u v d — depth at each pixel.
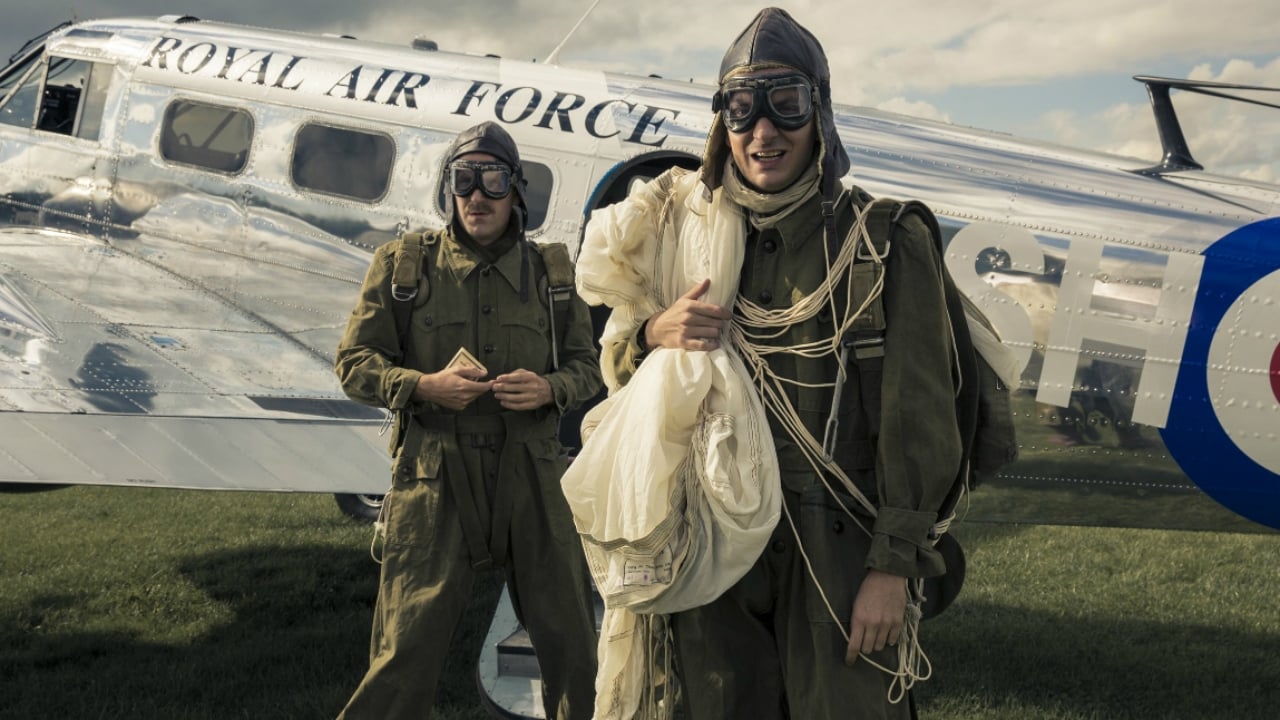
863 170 4.02
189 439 3.99
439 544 2.44
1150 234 3.81
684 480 1.74
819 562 1.72
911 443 1.66
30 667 3.78
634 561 1.71
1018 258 3.87
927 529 1.65
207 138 4.33
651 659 1.89
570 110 4.07
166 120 4.39
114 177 4.43
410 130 4.11
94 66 4.55
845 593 1.71
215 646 4.02
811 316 1.74
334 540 6.07
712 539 1.71
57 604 4.65
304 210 4.18
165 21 4.67
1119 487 3.88
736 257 1.80
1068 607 4.94
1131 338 3.80
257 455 3.95
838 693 1.68
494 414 2.51
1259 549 6.28
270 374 4.11
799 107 1.69
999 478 3.88
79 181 4.48
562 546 2.53
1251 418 3.78
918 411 1.66
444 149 4.06
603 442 1.80
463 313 2.58
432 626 2.37
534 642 2.53
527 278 2.64
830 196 1.71
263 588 4.96
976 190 3.95
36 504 7.19
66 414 4.04
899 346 1.69
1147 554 6.11
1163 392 3.79
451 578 2.43
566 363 2.68
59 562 5.49
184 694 3.46
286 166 4.22
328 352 4.09
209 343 4.18
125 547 5.87
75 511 6.93
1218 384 3.78
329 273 4.12
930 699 3.58
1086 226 3.85
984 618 4.69
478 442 2.49
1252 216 3.84
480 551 2.47
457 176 2.54
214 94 4.34
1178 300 3.78
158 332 4.23
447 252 2.62
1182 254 3.79
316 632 4.19
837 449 1.75
